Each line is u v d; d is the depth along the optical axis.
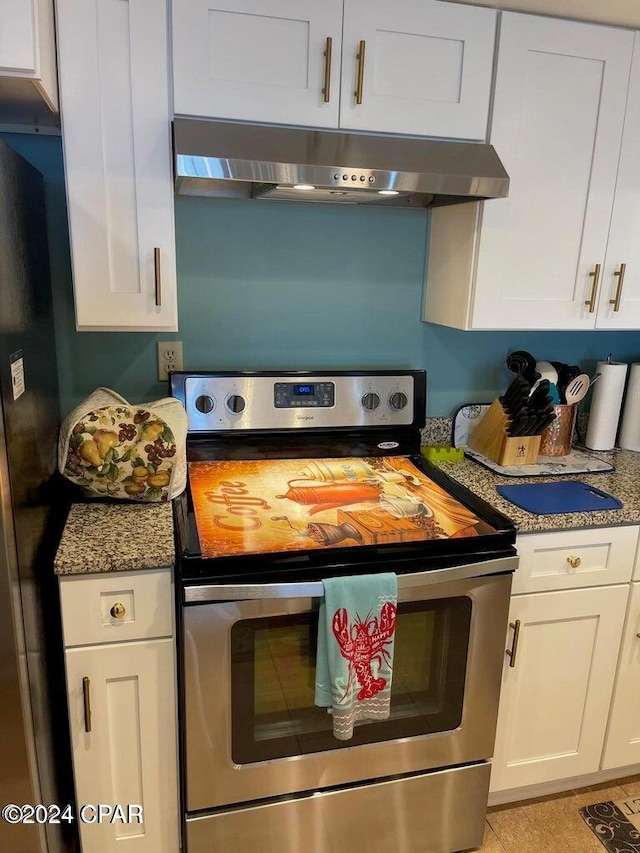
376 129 1.52
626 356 2.25
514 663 1.64
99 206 1.41
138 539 1.33
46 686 1.35
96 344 1.77
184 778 1.43
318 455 1.86
